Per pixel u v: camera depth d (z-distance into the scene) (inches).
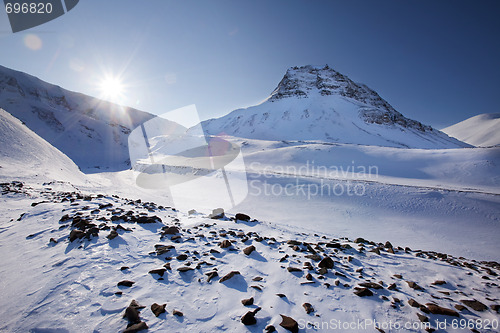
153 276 143.6
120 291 124.6
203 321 108.7
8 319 102.7
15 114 4877.0
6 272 143.4
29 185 514.6
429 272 201.8
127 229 217.6
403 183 1396.4
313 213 829.8
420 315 125.9
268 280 154.6
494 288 175.9
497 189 1440.7
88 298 117.4
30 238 197.6
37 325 98.7
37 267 147.8
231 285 142.5
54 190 524.4
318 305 129.6
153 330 99.0
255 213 784.9
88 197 356.2
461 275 199.6
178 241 210.8
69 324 99.7
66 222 229.9
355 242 320.8
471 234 676.7
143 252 178.1
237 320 111.0
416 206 915.4
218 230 285.4
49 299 115.9
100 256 161.3
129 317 103.5
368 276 180.5
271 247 226.2
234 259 183.9
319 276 163.2
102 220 241.1
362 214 835.4
